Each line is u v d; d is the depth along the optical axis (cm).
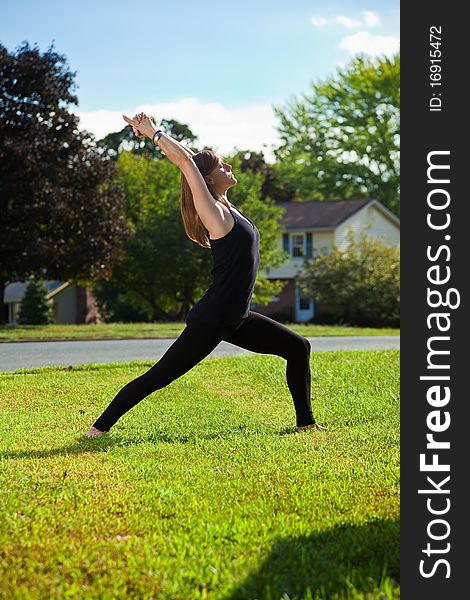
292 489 432
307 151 5734
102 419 599
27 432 625
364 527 366
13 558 323
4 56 2623
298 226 4209
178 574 310
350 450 546
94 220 2703
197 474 473
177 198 3431
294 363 627
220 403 785
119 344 1697
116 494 423
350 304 3403
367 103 5466
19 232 2544
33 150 2522
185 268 3412
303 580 304
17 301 4462
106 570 314
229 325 564
